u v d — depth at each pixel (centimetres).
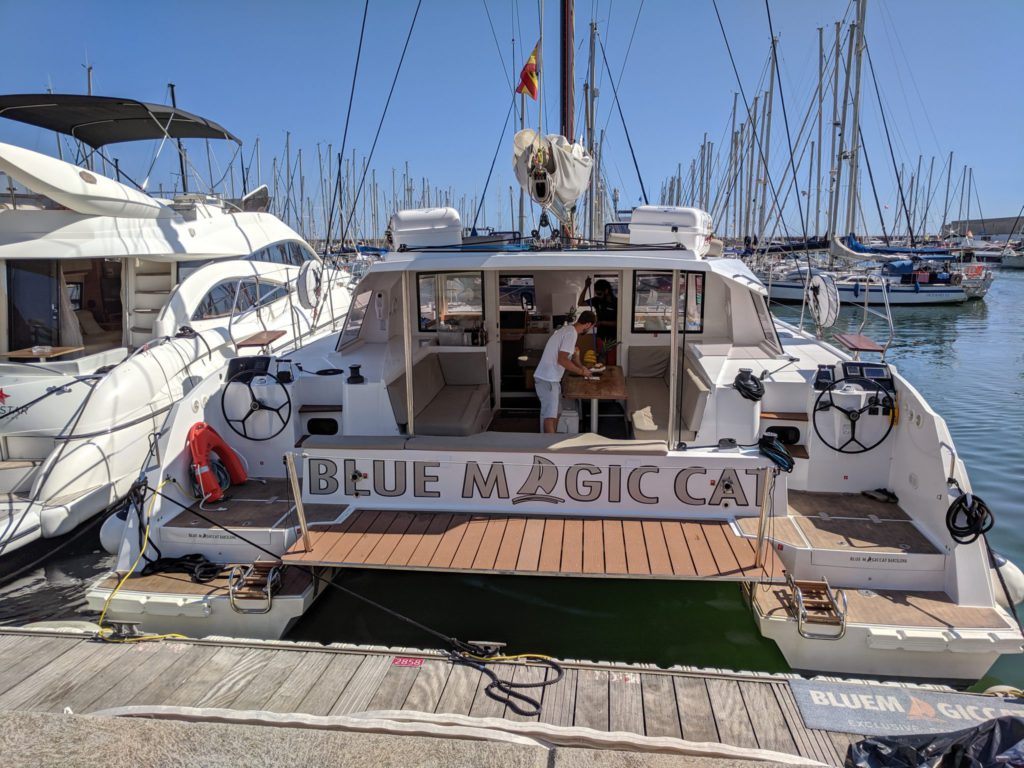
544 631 477
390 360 590
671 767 220
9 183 880
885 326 2531
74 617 532
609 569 404
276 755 219
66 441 634
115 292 915
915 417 472
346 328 685
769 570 404
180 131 1080
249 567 448
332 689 368
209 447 518
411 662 391
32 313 789
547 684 370
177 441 501
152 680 376
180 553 473
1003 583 438
